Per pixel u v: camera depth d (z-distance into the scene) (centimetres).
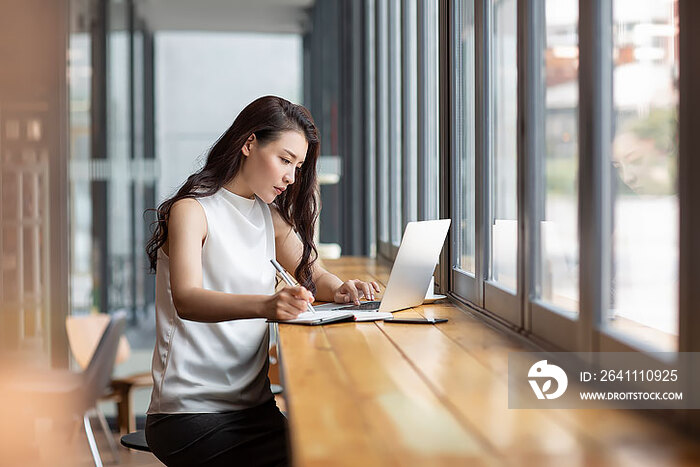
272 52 532
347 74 533
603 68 131
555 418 111
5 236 472
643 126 118
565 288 151
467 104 239
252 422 209
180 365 205
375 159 432
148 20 511
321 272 239
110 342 357
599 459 94
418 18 312
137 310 500
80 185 490
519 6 174
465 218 242
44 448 417
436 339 172
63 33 486
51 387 363
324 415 110
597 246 132
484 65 211
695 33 98
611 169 130
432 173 303
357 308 219
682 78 102
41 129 481
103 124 496
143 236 502
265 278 217
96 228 493
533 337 163
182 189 211
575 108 144
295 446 97
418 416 110
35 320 473
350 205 533
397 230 380
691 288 102
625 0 123
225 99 523
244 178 215
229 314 188
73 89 489
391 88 388
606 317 132
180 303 192
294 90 534
